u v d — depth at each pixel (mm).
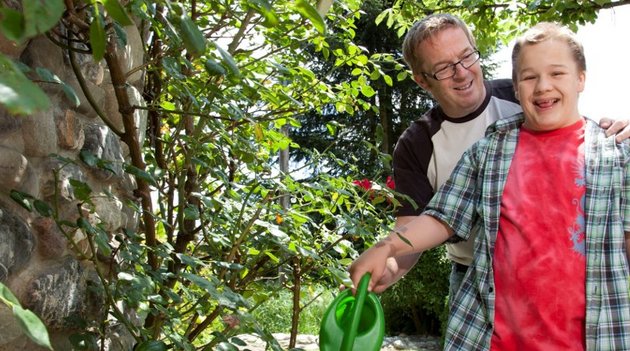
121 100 1688
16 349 1493
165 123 2766
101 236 1515
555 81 1695
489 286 1679
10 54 1465
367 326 1717
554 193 1654
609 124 1757
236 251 2273
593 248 1595
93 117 1989
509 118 1828
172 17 888
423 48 2199
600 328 1560
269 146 2797
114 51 1567
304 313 7961
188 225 2637
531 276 1619
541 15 4707
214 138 2514
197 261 1701
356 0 3076
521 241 1652
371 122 15945
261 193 2484
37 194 1608
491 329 1663
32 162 1606
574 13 4371
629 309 1562
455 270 2340
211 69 1411
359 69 3094
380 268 1828
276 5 2510
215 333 1623
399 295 8953
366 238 2287
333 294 2398
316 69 10438
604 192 1617
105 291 1635
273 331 7629
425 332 9359
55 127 1688
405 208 2307
